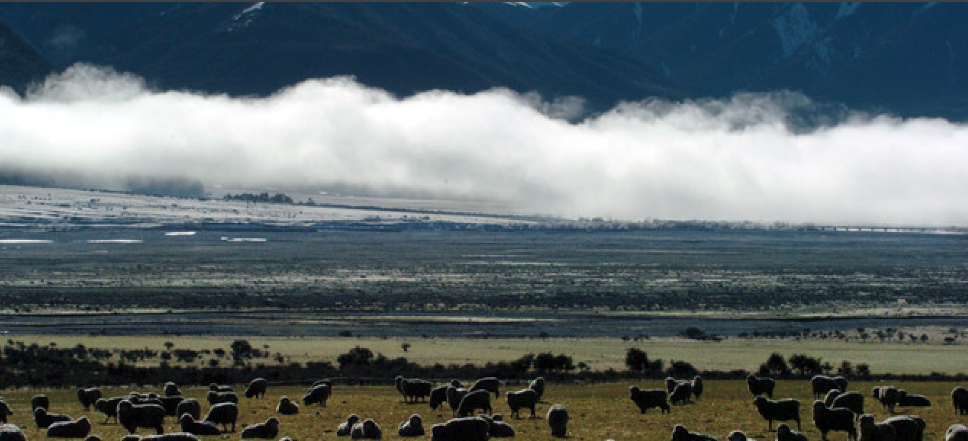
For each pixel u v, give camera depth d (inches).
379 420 3280.0
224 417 3080.7
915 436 2770.7
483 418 2834.6
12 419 3309.5
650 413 3430.1
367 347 6323.8
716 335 7460.6
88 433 2967.5
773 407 3100.4
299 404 3710.6
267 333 7313.0
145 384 4692.4
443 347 6368.1
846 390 4101.9
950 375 5226.4
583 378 4992.6
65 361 5364.2
